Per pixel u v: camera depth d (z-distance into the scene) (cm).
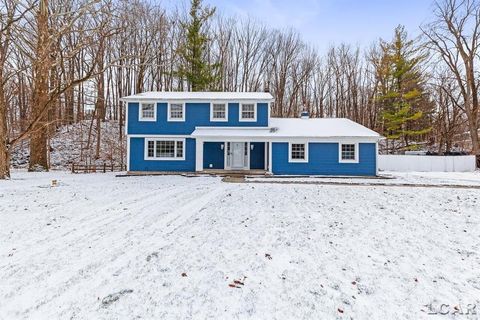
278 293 362
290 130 1911
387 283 392
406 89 3045
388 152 3272
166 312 317
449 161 2425
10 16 1202
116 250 482
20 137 1370
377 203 880
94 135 3023
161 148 1912
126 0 1462
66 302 330
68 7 1397
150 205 824
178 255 467
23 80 2186
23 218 652
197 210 770
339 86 4138
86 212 725
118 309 319
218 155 2006
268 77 3909
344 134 1811
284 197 968
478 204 867
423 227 636
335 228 622
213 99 1905
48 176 1575
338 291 370
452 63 2748
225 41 3794
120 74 3116
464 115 3253
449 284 392
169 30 2986
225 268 425
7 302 328
